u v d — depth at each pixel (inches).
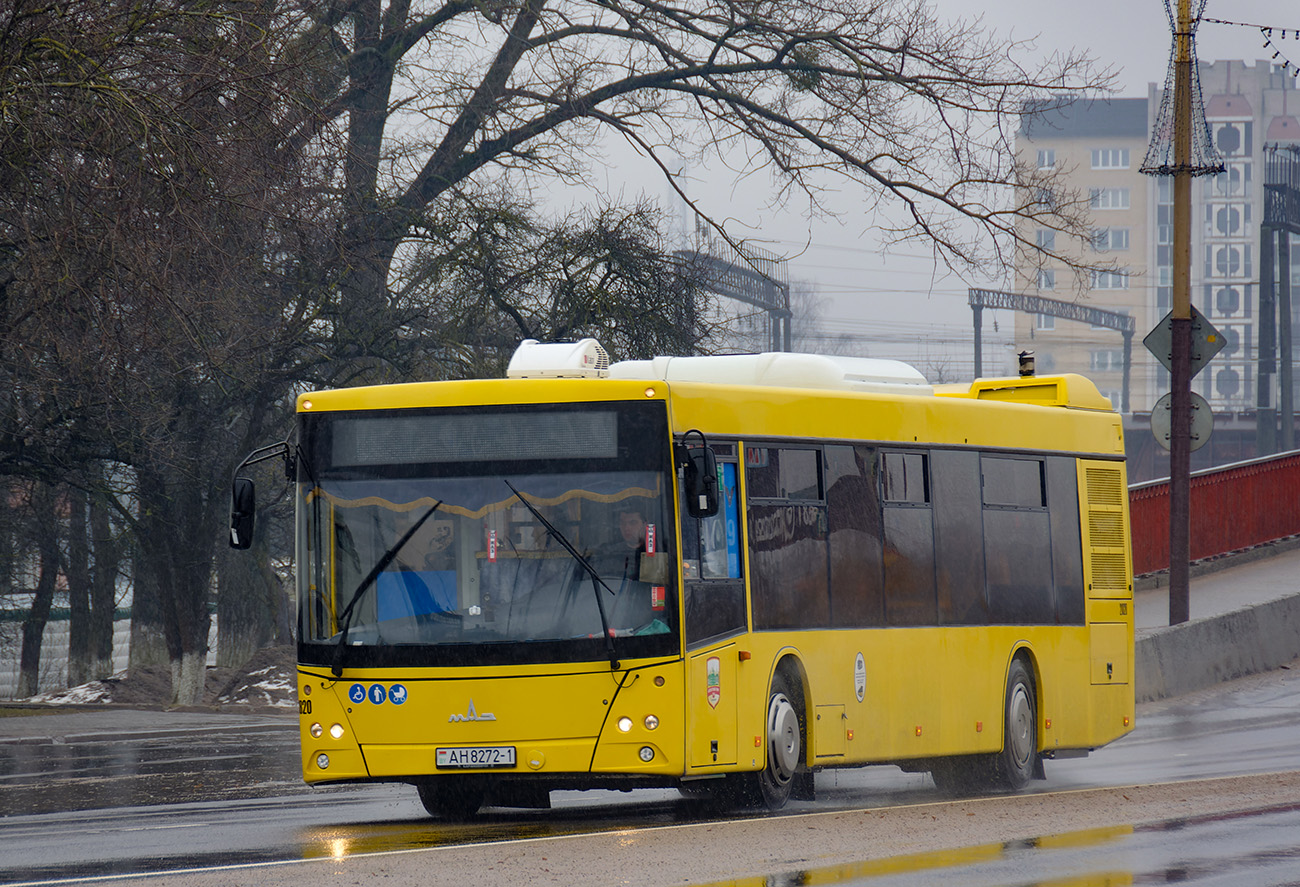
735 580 1088.2
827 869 762.8
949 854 814.5
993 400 1472.7
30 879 776.9
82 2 1887.3
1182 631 2091.5
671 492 1029.8
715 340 3129.9
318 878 725.3
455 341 2903.5
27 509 3644.2
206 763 1721.2
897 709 1242.0
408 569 1027.9
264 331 2620.6
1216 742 1614.2
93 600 4158.5
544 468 1031.6
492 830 972.6
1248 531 2925.7
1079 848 835.4
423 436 1042.1
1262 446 6678.2
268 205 2122.3
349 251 2684.5
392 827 1013.8
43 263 1881.2
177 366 2331.4
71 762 1787.6
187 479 2918.3
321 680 1026.7
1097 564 1521.9
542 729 1002.1
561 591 1014.4
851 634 1198.9
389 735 1013.2
